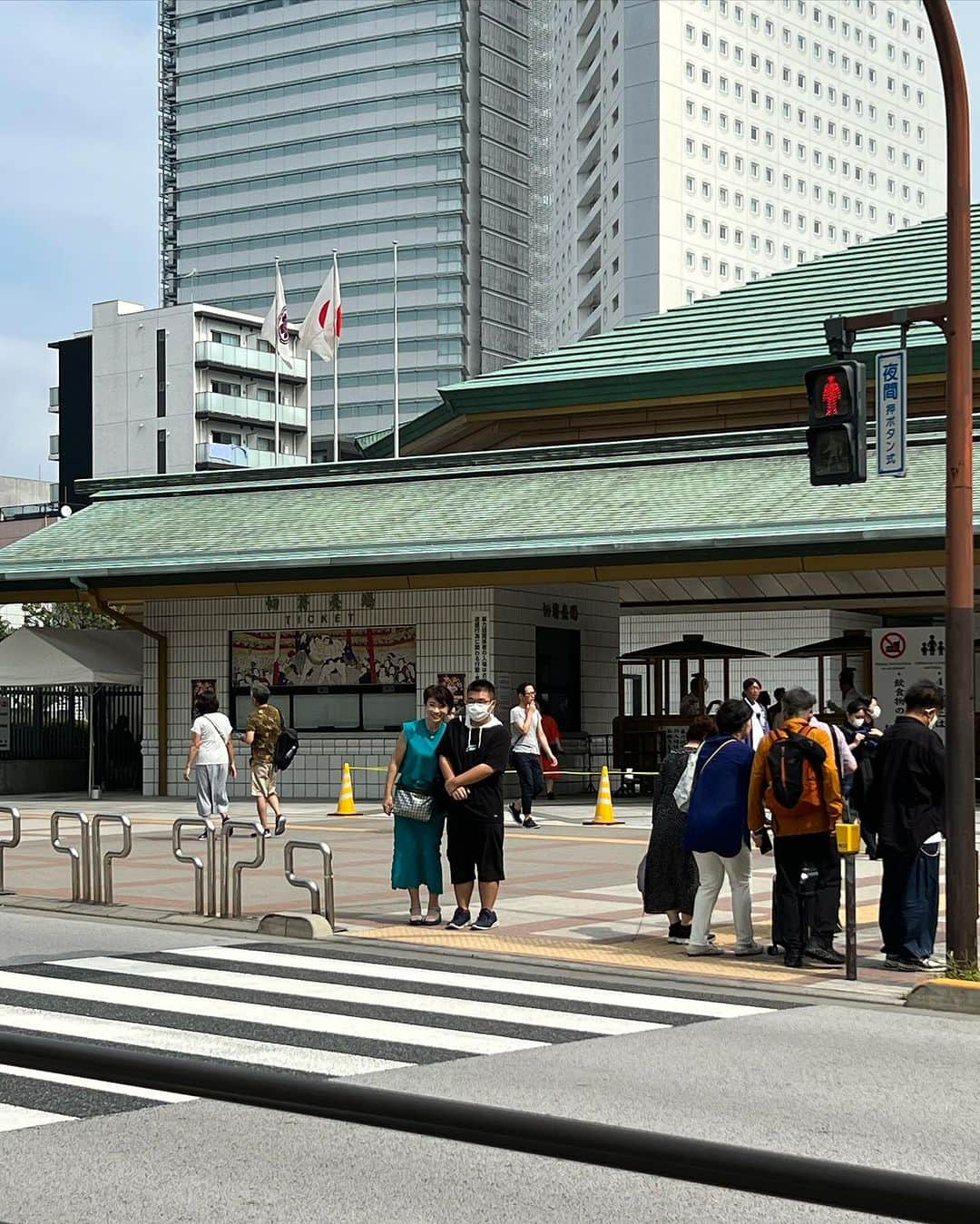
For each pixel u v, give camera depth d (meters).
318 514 31.42
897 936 11.91
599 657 32.22
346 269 148.25
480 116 151.12
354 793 30.31
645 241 111.62
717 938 13.43
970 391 11.38
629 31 114.19
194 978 11.30
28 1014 9.79
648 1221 5.78
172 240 157.88
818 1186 1.78
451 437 38.00
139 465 124.25
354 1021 9.71
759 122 123.62
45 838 22.38
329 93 150.38
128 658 33.25
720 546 25.89
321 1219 5.80
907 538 24.70
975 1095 7.89
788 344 34.00
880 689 28.84
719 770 12.35
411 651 29.89
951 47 11.26
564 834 22.88
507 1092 7.77
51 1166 6.54
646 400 34.28
